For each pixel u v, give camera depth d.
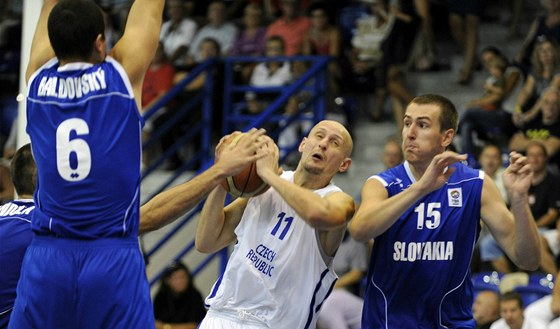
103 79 8.54
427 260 10.20
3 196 22.45
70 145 8.52
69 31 8.48
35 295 8.66
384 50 24.88
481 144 23.12
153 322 8.84
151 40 8.85
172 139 24.55
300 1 27.47
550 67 22.95
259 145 9.51
